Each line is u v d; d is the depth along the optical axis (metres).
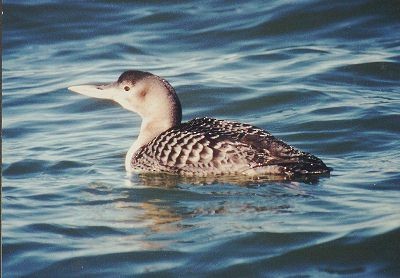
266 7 21.75
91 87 14.83
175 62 19.88
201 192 13.02
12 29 21.47
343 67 18.81
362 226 11.63
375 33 20.70
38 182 13.70
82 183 13.59
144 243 11.48
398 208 12.12
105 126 16.61
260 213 12.19
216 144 13.44
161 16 21.88
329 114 16.45
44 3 22.09
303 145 15.33
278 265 11.01
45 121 16.89
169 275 10.84
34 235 11.77
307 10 21.41
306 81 18.20
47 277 10.84
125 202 12.84
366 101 17.06
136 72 14.65
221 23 21.42
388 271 10.88
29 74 19.42
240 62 19.56
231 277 10.82
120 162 14.60
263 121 16.52
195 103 17.53
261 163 13.17
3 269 11.02
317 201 12.45
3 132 16.30
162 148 13.80
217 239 11.48
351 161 14.28
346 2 21.48
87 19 21.86
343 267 10.98
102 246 11.48
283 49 20.16
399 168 13.73
